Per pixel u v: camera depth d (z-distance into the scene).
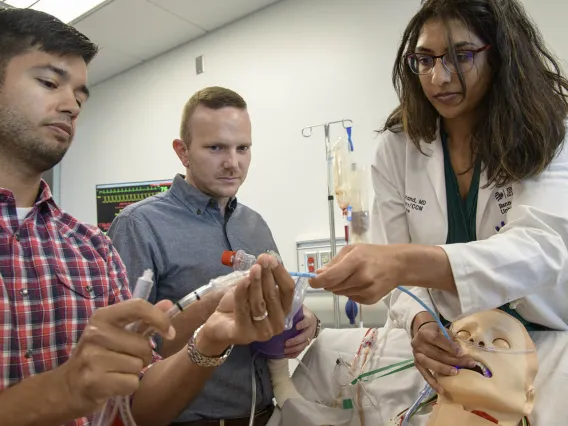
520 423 0.91
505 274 0.88
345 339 1.42
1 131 0.88
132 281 1.27
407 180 1.28
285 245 2.62
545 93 1.06
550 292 1.02
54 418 0.66
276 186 2.69
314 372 1.39
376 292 0.81
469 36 1.02
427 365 0.96
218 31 3.04
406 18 2.26
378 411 1.21
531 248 0.90
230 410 1.27
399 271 0.83
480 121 1.14
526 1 1.96
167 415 0.96
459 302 0.91
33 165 0.94
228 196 1.44
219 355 0.91
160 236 1.33
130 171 3.52
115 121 3.66
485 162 1.11
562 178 1.03
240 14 2.89
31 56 0.88
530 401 0.88
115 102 3.67
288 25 2.71
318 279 0.77
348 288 0.80
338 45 2.50
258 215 1.64
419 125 1.25
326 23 2.56
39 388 0.66
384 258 0.82
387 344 1.34
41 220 1.01
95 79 3.73
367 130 2.36
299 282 1.00
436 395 1.04
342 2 2.50
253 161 2.80
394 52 2.30
